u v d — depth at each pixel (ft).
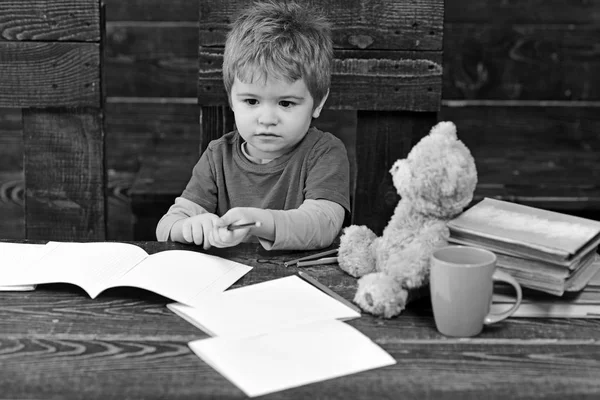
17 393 3.32
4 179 10.30
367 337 3.74
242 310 3.98
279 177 5.62
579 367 3.53
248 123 5.28
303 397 3.26
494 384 3.38
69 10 6.21
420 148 3.95
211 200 5.79
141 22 10.37
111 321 3.93
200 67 6.24
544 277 3.80
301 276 4.45
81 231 6.66
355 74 6.28
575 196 9.07
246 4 6.14
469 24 10.44
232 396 3.27
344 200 5.45
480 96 10.62
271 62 5.06
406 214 4.10
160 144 10.64
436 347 3.67
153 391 3.31
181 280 4.29
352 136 10.64
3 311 4.03
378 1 6.18
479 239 3.94
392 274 3.99
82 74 6.31
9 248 4.76
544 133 10.67
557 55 10.51
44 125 6.46
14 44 6.25
